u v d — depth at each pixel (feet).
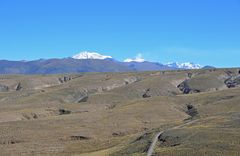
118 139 385.29
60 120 512.63
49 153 359.87
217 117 391.45
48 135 445.78
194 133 293.23
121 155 284.82
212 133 284.82
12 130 465.06
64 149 370.53
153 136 318.45
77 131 459.32
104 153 309.42
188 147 255.70
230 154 230.89
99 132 458.91
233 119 351.46
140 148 290.97
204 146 251.80
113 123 498.28
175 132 308.19
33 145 395.34
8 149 382.83
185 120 487.20
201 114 521.65
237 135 271.90
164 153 249.55
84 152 349.61
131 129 473.67
